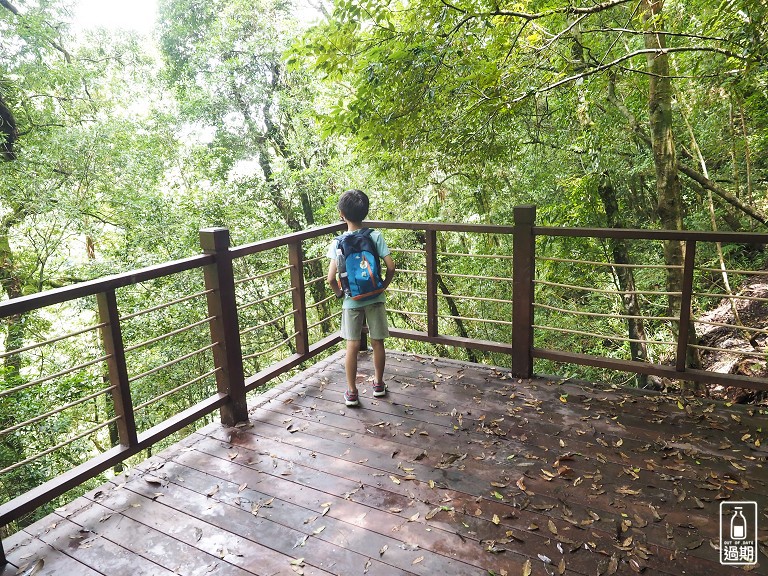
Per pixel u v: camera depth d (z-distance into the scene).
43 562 2.12
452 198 9.09
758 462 2.59
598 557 2.01
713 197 8.23
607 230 3.24
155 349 9.75
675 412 3.12
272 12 11.64
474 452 2.80
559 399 3.37
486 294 9.27
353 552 2.10
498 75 4.24
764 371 5.81
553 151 8.12
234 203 10.99
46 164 9.50
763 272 2.95
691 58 5.10
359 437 3.02
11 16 10.30
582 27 5.71
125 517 2.39
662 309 9.05
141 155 10.46
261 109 11.95
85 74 10.98
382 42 4.23
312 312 13.41
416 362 4.12
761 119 6.36
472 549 2.09
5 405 7.00
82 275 9.75
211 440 3.06
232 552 2.14
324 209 11.03
